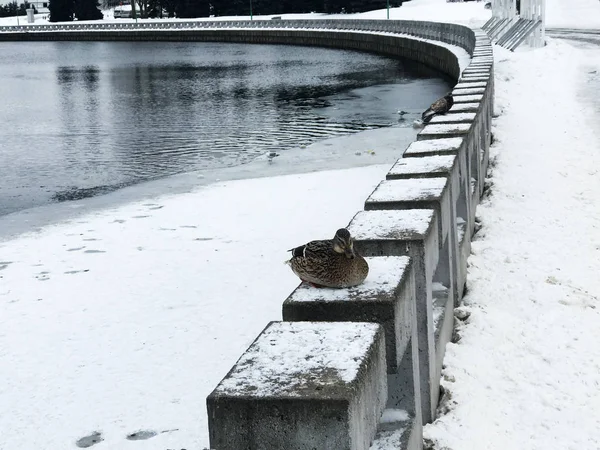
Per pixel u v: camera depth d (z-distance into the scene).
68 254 10.84
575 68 28.97
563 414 5.66
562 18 66.06
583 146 15.68
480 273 8.80
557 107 20.70
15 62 75.38
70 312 8.58
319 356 3.77
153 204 13.95
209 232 11.70
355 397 3.48
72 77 55.25
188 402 6.43
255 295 8.93
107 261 10.42
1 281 9.73
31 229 12.48
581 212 11.12
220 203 13.71
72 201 14.92
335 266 4.57
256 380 3.59
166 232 11.80
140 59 74.81
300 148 20.45
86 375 7.02
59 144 24.30
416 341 5.05
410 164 7.97
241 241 11.12
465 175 9.38
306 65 58.59
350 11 113.19
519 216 11.00
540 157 14.83
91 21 141.50
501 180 13.20
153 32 111.31
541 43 37.00
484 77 17.22
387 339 4.46
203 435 5.88
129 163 20.14
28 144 24.50
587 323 7.25
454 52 41.94
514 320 7.36
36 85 49.44
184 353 7.41
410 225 5.84
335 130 24.55
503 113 20.23
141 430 6.02
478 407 5.70
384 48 69.88
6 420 6.27
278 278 9.47
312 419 3.42
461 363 6.38
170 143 23.55
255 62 64.62
